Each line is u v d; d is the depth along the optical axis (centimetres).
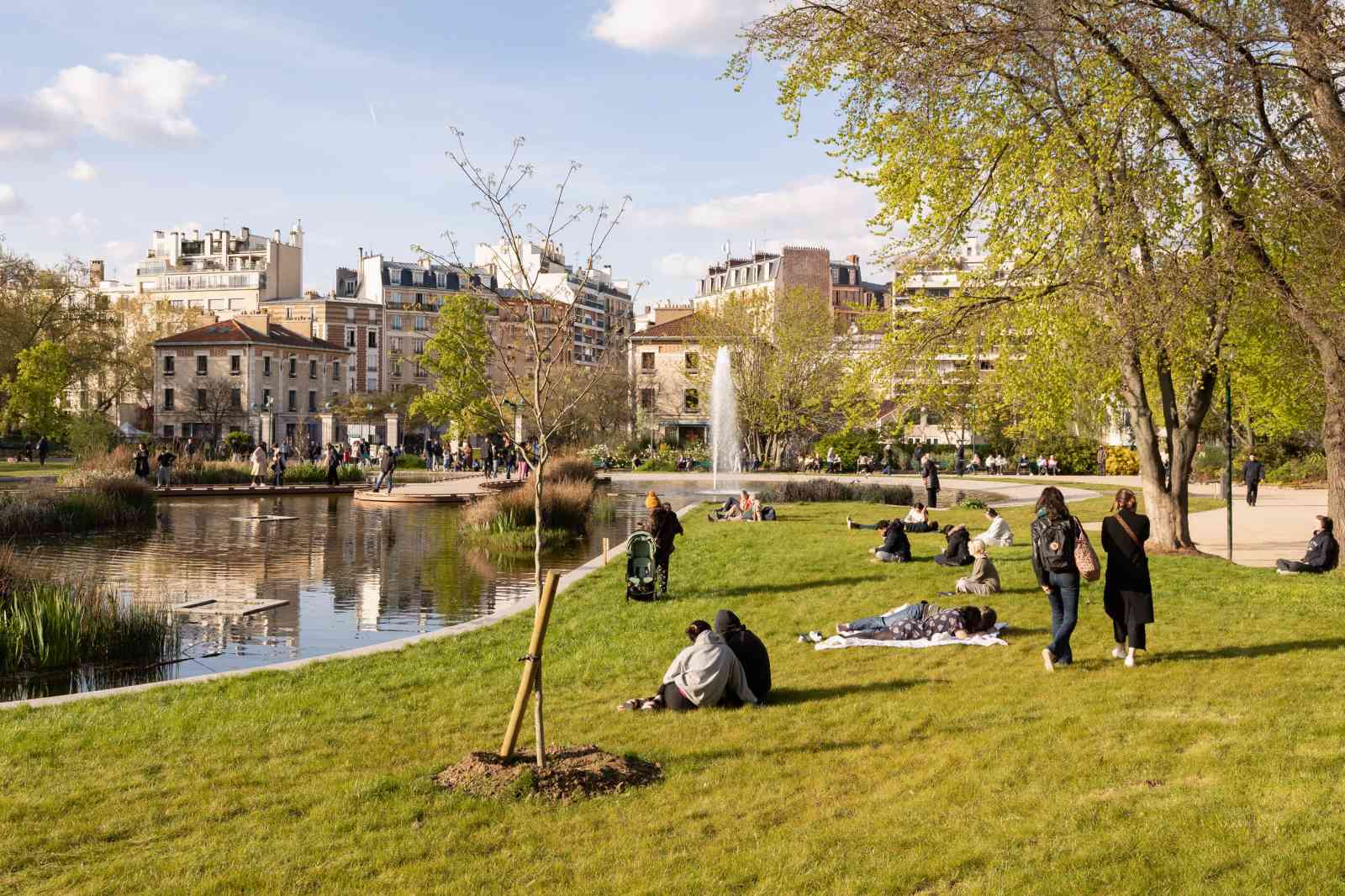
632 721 754
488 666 963
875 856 483
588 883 466
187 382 8088
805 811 550
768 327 6131
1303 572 1453
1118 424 2245
